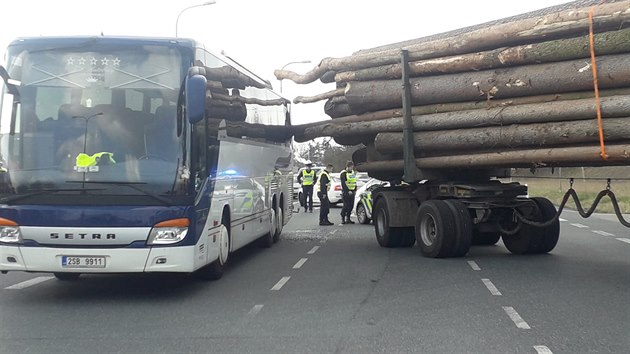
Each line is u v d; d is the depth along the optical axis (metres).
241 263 10.93
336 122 13.15
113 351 5.50
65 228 7.19
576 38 8.56
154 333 6.13
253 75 11.62
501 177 12.80
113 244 7.23
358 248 13.04
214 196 8.53
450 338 5.86
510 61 9.45
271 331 6.18
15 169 7.34
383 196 13.09
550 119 8.96
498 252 12.24
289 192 16.08
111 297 7.96
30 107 7.50
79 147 7.38
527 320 6.53
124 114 7.51
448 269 10.02
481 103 10.25
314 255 11.97
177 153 7.47
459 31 11.11
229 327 6.35
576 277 9.17
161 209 7.31
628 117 8.05
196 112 7.39
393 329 6.21
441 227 10.98
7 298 7.91
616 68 8.01
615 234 15.63
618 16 8.02
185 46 7.77
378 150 12.17
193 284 8.84
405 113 11.20
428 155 11.52
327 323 6.49
